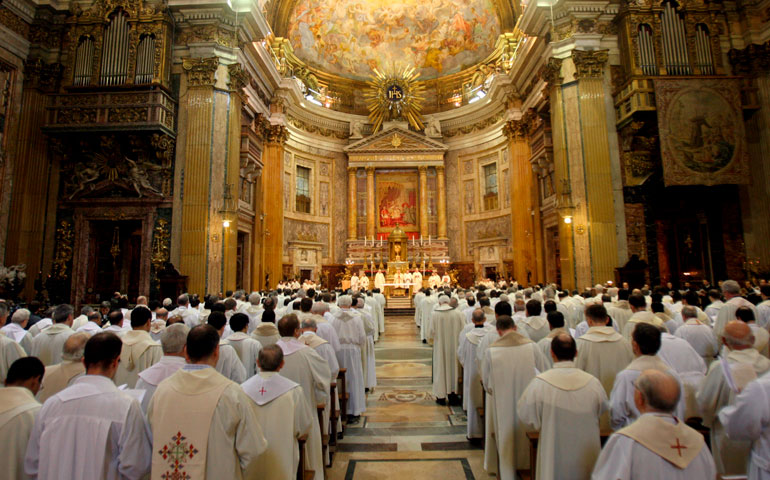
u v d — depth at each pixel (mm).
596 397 2863
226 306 5984
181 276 12930
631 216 14055
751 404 2469
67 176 14086
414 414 6461
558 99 14844
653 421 2053
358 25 26781
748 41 14656
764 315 5828
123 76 13930
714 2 14953
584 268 13742
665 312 5941
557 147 14867
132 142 13586
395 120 27109
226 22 14773
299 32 24984
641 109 13367
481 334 5293
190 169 13711
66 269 13633
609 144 14344
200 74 14133
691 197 14773
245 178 17906
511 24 22391
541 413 2930
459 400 7105
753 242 14070
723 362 2975
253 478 2971
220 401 2451
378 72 27484
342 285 24422
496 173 25016
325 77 26625
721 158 13234
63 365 3271
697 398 3473
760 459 2510
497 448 4188
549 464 2820
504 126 21047
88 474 2307
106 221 14188
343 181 27156
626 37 14516
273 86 20641
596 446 2818
